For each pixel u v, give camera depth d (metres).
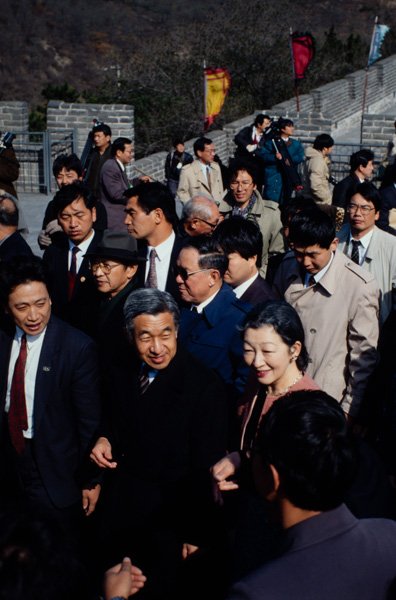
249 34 24.28
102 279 3.99
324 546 1.92
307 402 2.09
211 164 9.79
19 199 14.23
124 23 48.53
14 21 45.66
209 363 3.69
